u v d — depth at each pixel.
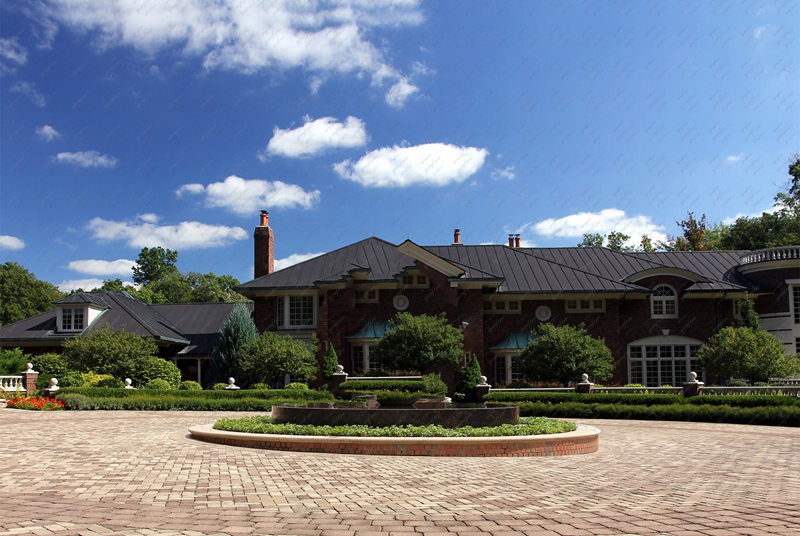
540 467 12.83
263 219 42.66
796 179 59.41
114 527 7.24
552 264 39.72
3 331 38.38
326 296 35.59
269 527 7.42
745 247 58.84
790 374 29.94
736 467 13.09
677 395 26.08
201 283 81.31
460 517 8.03
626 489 10.26
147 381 32.47
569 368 30.20
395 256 38.34
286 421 16.98
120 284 86.06
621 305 38.22
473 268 36.47
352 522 7.72
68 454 13.51
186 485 10.12
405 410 16.14
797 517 8.14
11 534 6.83
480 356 35.38
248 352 32.38
